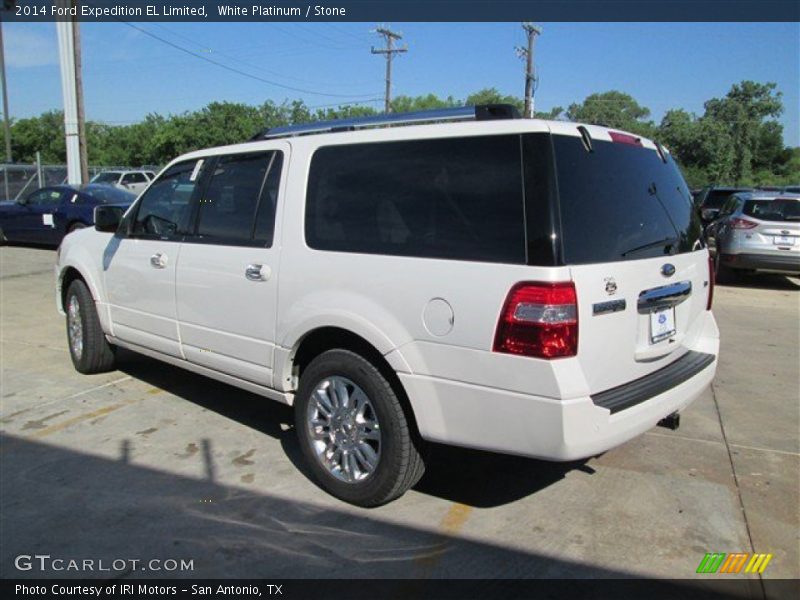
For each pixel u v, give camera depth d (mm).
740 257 11992
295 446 4504
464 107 3486
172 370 6188
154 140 49906
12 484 3947
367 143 3635
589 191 3143
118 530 3455
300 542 3350
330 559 3209
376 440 3549
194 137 48969
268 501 3754
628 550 3309
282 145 4082
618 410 3078
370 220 3521
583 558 3234
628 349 3252
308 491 3873
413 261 3260
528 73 40562
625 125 76125
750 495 3881
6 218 15883
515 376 2947
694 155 66375
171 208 4844
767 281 13047
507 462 4277
